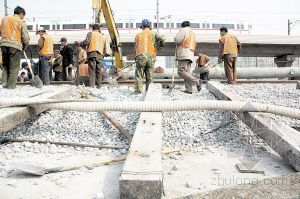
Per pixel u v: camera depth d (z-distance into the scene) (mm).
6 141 4363
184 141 4520
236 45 9789
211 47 30391
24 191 2906
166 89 8906
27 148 4164
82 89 7930
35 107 4723
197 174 3346
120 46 14859
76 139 4520
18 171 3393
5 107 4297
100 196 2723
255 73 18125
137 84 7984
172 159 3844
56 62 12984
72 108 4402
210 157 3893
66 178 3215
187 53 7898
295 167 3297
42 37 9945
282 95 8203
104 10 13297
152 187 2434
